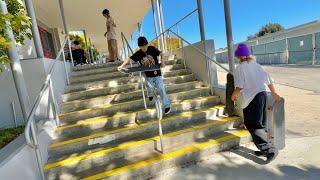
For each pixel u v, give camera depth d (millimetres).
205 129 4906
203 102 5965
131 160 4125
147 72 5215
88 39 18812
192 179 3715
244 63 4059
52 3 9836
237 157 4266
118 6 11500
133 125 5035
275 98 4070
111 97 5941
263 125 4164
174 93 6258
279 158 4043
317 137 4691
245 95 4031
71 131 4867
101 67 7797
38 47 5168
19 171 2994
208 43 6586
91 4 10672
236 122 5230
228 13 5754
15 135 4219
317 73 12852
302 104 7293
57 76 5703
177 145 4562
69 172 3951
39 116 4949
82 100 5801
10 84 5008
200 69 6969
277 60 20750
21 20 3609
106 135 4621
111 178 3746
